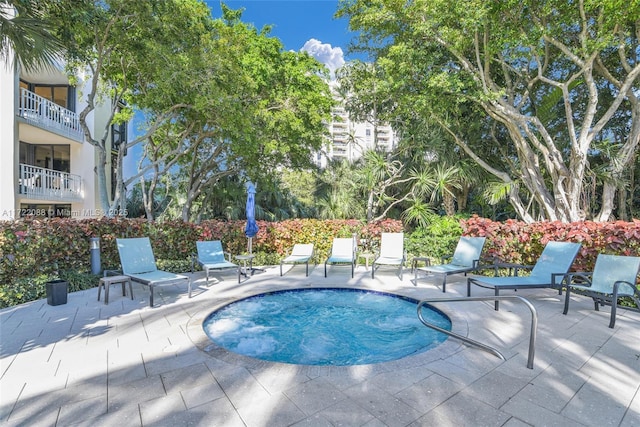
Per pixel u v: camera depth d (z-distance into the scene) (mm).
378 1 8633
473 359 3223
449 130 10188
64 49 6258
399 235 8273
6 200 9609
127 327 4133
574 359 3227
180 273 7965
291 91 11773
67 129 12570
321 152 14914
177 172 16141
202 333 3912
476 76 8688
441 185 10258
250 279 7348
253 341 4328
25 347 3512
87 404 2451
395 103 11430
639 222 5586
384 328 4773
